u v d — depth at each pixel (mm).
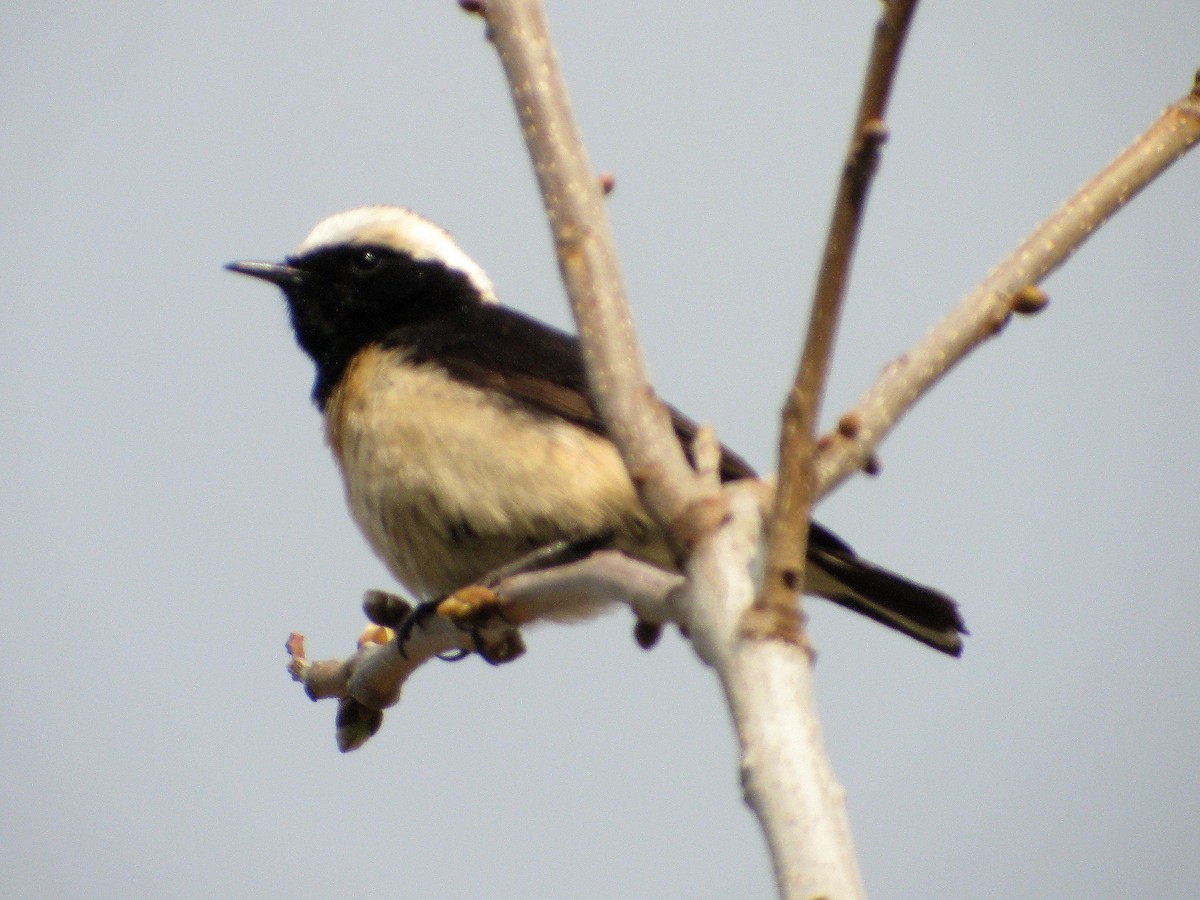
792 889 5223
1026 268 7582
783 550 5898
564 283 6816
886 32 5438
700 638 6047
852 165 5656
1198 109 7902
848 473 7199
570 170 6930
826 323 5922
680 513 6320
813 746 5535
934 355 7406
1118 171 7770
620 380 6613
